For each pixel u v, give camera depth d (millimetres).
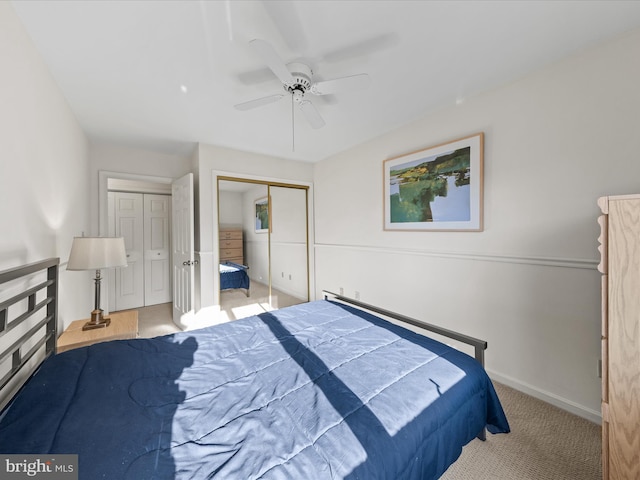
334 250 3762
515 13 1341
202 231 3186
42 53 1561
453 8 1304
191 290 3041
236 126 2686
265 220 4051
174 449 776
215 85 1943
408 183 2689
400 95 2139
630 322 1087
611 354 1129
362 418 900
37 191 1499
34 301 1350
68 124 2154
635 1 1271
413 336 1585
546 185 1805
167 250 4418
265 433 838
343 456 760
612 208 1119
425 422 923
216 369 1237
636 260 1071
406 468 813
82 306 2629
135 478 679
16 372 1104
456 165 2281
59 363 1267
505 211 2012
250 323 1815
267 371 1212
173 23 1364
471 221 2201
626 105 1495
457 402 1061
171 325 3410
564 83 1712
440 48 1594
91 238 1849
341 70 1783
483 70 1822
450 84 1991
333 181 3740
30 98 1421
